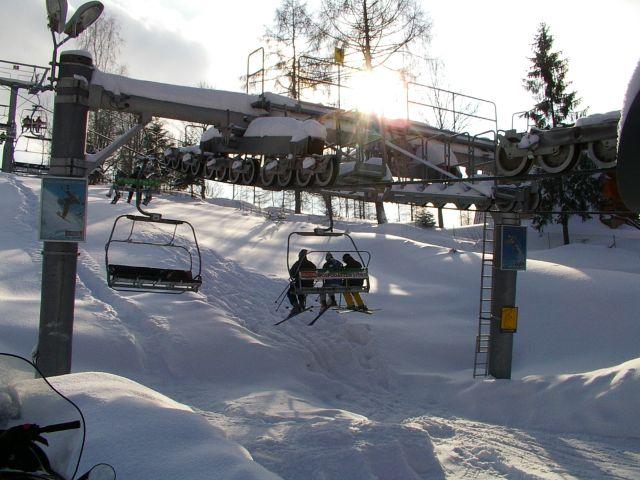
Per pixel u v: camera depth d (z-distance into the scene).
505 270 12.41
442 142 14.87
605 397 9.83
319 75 25.09
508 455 8.03
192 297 14.80
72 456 3.19
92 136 37.81
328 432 6.50
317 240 25.27
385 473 5.95
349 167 11.34
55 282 8.77
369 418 10.34
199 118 11.18
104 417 4.28
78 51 9.22
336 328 14.88
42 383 3.49
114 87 9.73
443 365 13.99
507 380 11.44
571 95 38.66
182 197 37.75
